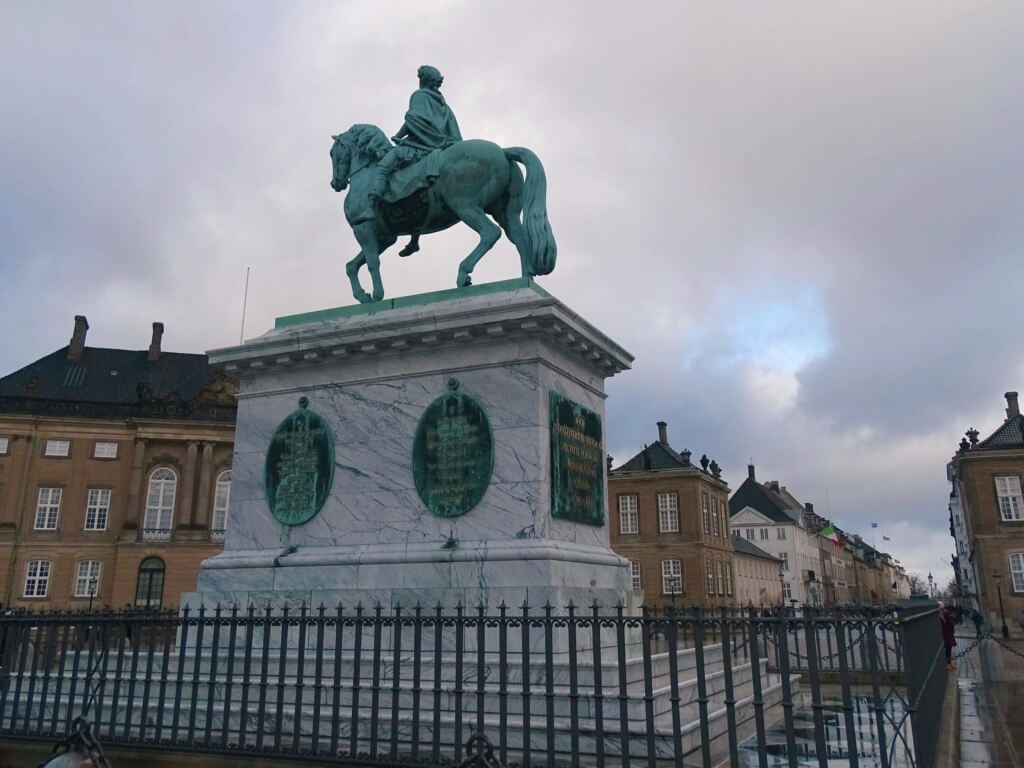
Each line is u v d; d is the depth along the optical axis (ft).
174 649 25.32
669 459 170.91
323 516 27.40
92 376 173.37
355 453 27.45
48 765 11.45
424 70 31.48
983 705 32.65
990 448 145.38
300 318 30.68
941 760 18.90
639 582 163.94
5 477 154.30
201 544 156.25
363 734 19.71
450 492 25.55
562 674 20.38
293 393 29.22
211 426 161.79
